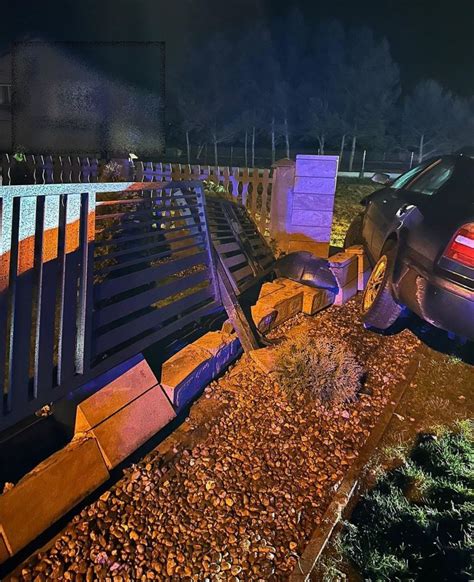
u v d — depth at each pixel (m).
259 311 4.60
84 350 2.89
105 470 2.67
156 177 8.63
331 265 5.53
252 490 2.81
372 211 6.15
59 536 2.41
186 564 2.34
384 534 2.58
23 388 2.54
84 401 2.81
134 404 2.99
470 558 2.44
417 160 27.12
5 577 2.18
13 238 2.43
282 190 6.52
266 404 3.57
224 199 6.93
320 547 2.46
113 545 2.39
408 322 5.32
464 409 3.79
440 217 4.08
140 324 3.44
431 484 2.93
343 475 2.98
